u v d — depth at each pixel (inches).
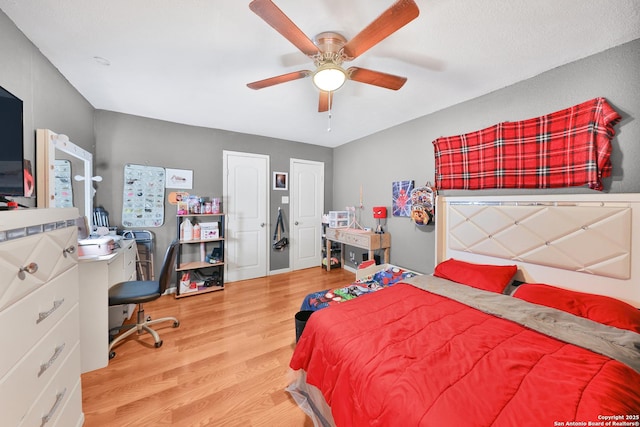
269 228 155.8
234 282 143.4
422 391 35.0
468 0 49.4
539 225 73.7
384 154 137.2
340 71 59.3
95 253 70.8
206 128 134.0
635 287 58.1
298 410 55.6
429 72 77.5
